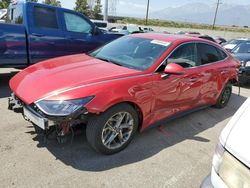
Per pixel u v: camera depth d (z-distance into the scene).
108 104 3.21
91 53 4.71
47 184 2.92
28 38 6.00
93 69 3.71
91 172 3.18
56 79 3.38
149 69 3.83
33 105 3.18
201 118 5.26
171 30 48.19
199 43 4.86
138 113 3.75
